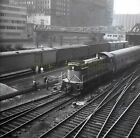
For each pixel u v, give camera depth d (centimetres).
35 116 1388
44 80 2173
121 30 9694
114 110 1525
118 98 1773
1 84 1933
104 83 2316
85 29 6719
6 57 2244
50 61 2955
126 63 2902
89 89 2006
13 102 1642
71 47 3397
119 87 2167
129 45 5331
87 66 1900
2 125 1234
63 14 9994
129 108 1565
